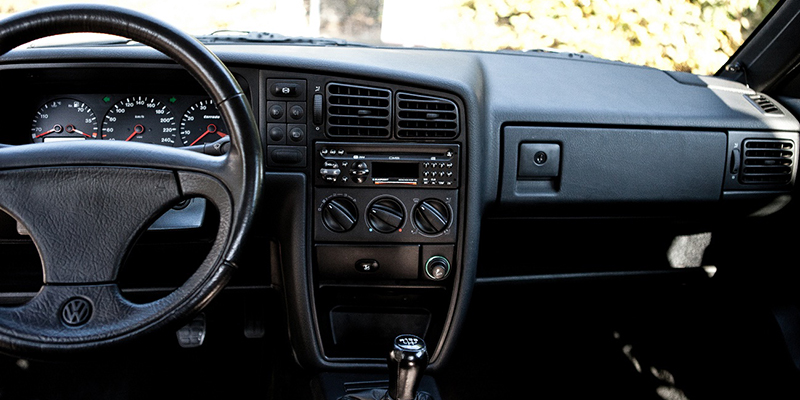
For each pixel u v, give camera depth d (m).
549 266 1.86
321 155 1.40
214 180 1.03
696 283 2.07
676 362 2.08
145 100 1.46
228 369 2.06
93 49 1.36
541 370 2.11
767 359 1.86
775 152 1.79
